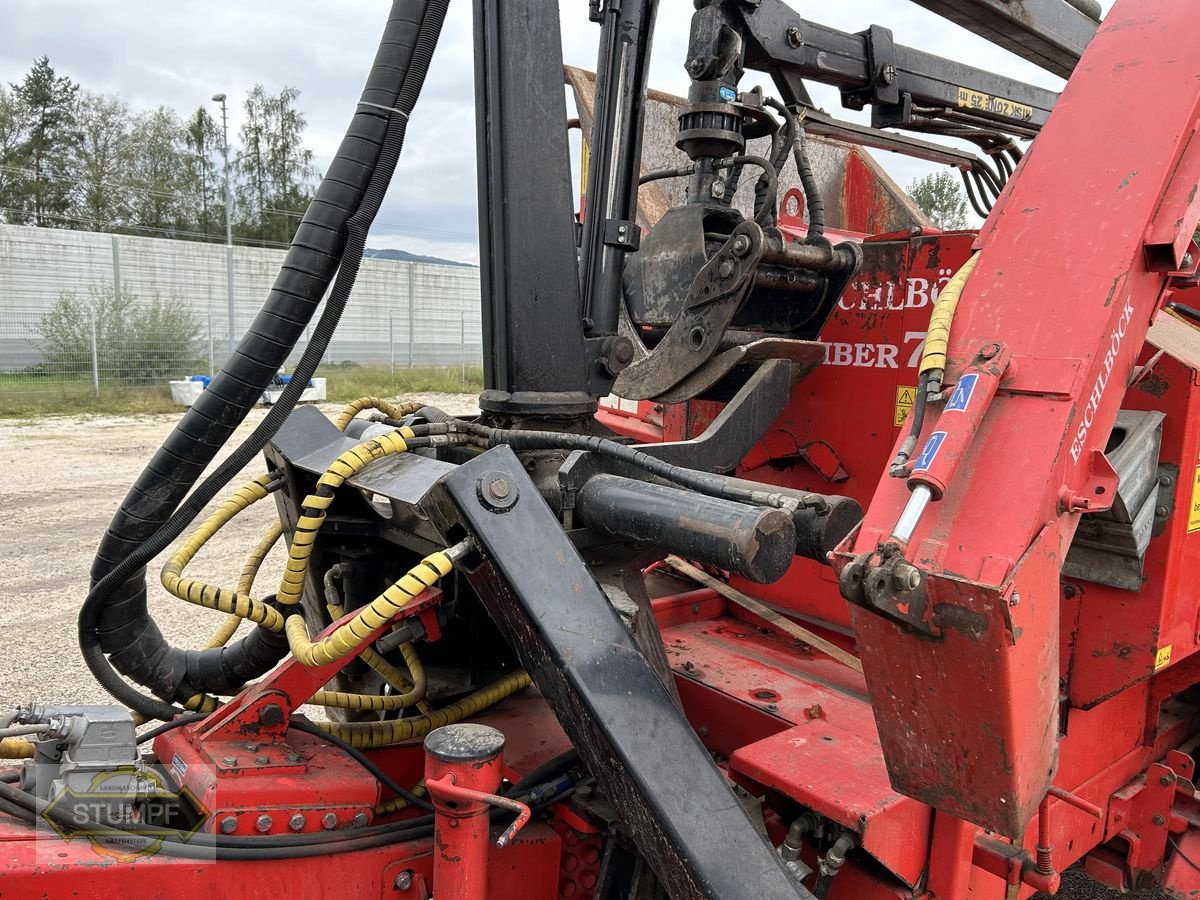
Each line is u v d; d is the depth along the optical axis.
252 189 37.91
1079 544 1.93
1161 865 2.37
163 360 16.45
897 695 1.40
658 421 3.31
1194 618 2.06
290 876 1.48
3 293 17.30
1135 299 1.45
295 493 2.10
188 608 4.77
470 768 1.39
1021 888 2.02
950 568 1.29
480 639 2.10
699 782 1.37
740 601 2.49
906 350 2.19
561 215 1.79
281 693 1.64
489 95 1.74
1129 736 2.37
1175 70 1.50
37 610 4.71
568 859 1.77
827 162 3.92
